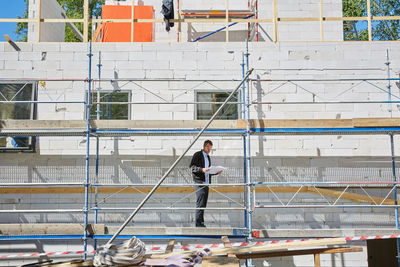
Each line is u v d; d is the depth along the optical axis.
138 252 6.06
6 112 9.77
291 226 9.41
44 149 9.63
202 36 13.86
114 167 9.59
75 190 9.55
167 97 9.87
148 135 9.22
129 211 9.49
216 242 9.40
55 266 6.30
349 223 9.45
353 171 9.57
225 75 9.91
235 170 9.60
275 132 8.63
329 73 9.88
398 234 8.39
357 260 9.30
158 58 9.95
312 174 9.57
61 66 9.94
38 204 9.49
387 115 9.75
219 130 8.64
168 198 9.54
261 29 12.84
